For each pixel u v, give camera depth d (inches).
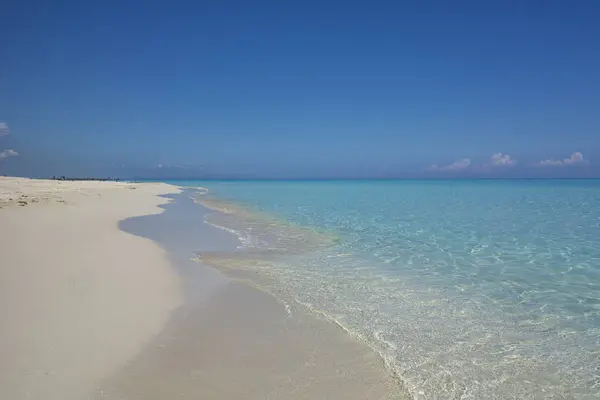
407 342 226.7
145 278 323.3
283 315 265.3
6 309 229.9
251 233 594.6
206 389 173.6
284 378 186.4
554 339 230.4
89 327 219.9
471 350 217.3
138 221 685.9
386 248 488.1
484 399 173.6
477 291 318.0
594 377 190.2
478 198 1424.7
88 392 161.9
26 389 157.9
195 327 239.8
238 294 308.0
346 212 914.1
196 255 440.5
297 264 406.6
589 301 293.4
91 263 346.6
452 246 501.4
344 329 243.4
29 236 434.9
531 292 315.6
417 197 1502.2
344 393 175.6
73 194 995.3
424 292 316.5
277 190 2247.8
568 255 449.4
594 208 1001.5
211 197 1503.4
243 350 212.8
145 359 194.9
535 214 864.3
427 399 173.0
